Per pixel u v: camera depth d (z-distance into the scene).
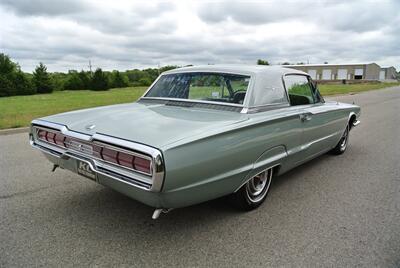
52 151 3.22
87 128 2.87
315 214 3.47
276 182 4.49
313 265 2.56
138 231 3.05
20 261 2.54
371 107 15.48
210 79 3.64
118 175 2.54
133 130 2.65
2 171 4.79
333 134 5.05
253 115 3.19
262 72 3.56
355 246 2.84
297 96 4.14
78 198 3.80
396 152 6.26
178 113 3.24
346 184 4.42
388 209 3.62
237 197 3.33
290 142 3.66
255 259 2.63
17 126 8.61
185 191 2.51
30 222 3.19
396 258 2.67
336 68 86.06
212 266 2.53
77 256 2.63
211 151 2.60
